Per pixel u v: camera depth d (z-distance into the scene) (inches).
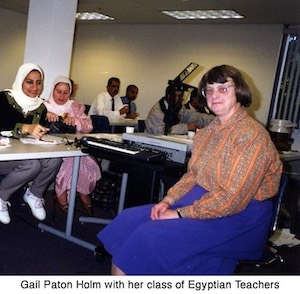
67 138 96.8
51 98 122.3
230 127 56.4
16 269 77.9
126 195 90.0
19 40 260.7
